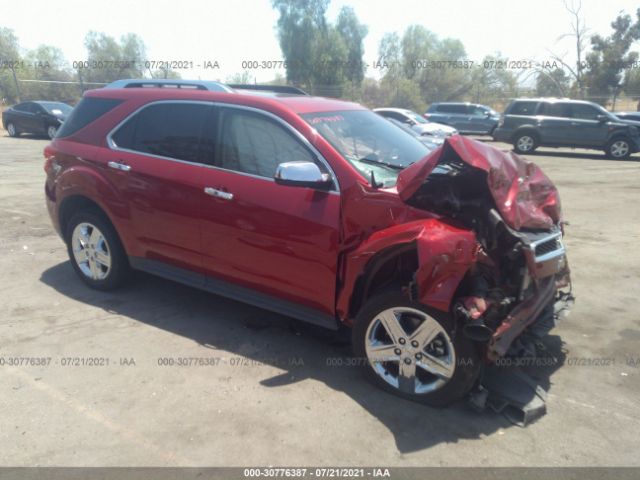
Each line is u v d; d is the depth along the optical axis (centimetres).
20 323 426
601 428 303
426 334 310
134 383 342
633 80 3294
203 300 478
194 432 295
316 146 355
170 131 425
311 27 3275
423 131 1588
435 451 283
